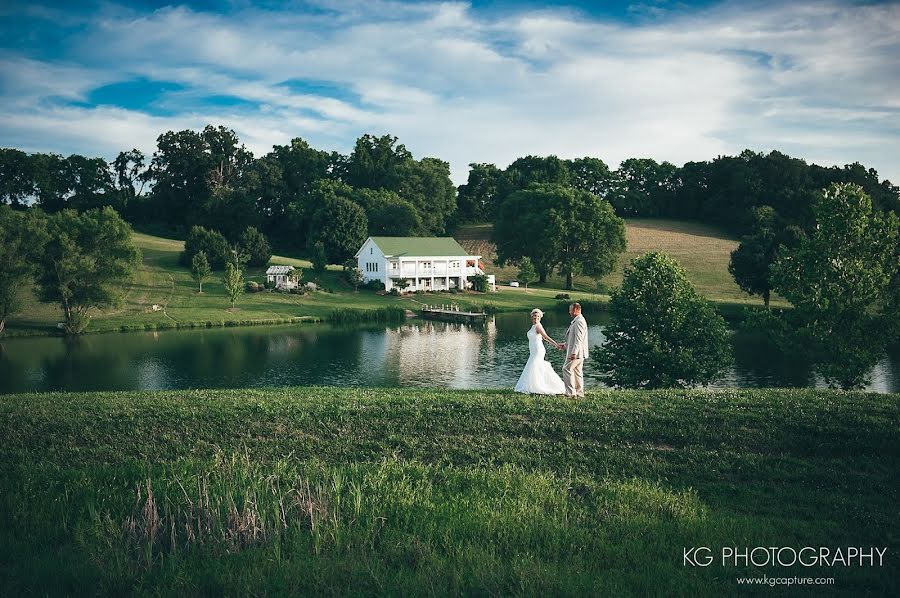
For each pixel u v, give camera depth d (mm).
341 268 105188
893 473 12148
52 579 7832
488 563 8070
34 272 62969
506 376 42312
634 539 9148
